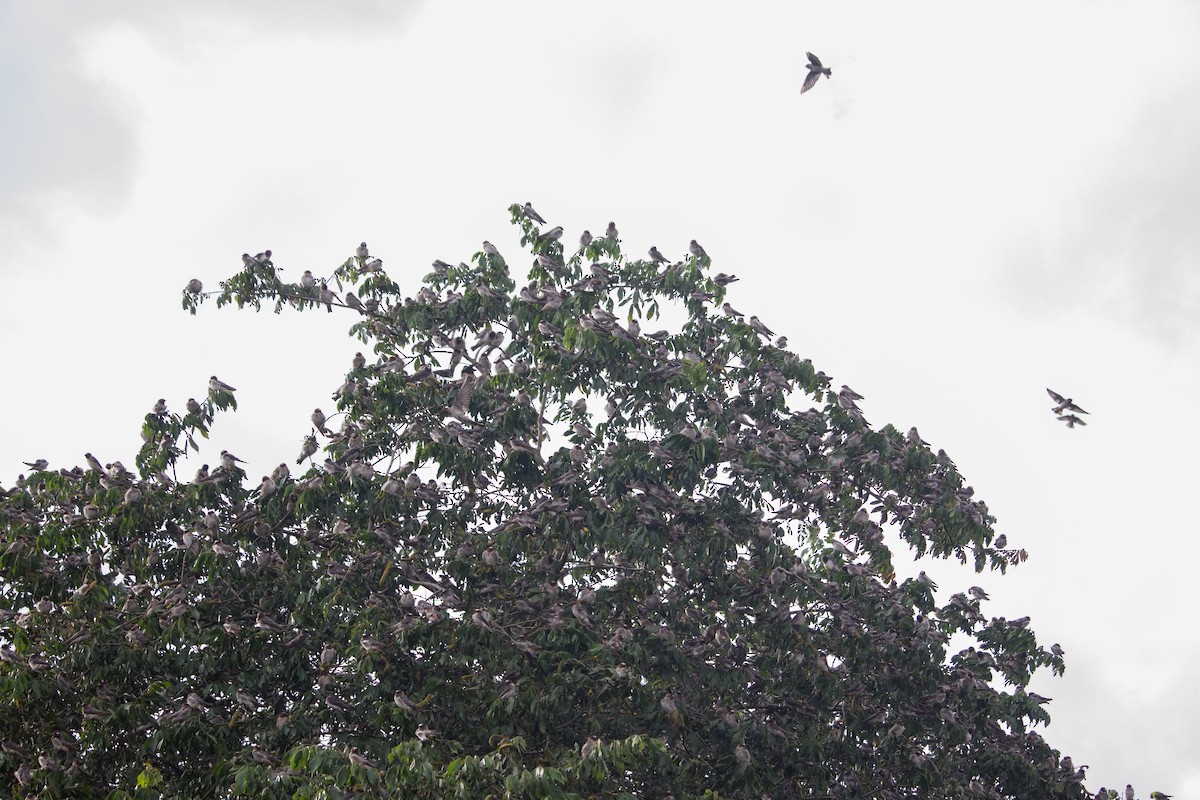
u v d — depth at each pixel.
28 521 18.25
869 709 19.94
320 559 19.28
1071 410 19.14
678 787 18.39
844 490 21.09
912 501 21.36
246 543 18.83
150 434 20.30
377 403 20.42
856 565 20.56
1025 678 21.55
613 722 18.27
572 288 21.12
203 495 18.97
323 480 18.66
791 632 19.61
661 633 18.11
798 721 19.39
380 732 17.64
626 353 19.73
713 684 18.77
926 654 20.47
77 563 18.36
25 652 17.53
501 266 22.55
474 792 14.59
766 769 18.42
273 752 17.12
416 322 21.45
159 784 16.45
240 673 17.77
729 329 21.77
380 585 18.53
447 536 19.83
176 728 16.61
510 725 17.38
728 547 19.00
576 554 19.50
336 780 14.45
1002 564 21.61
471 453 19.64
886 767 20.17
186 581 18.50
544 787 14.36
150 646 17.50
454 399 20.58
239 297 21.89
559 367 20.14
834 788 19.55
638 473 19.56
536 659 17.70
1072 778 20.97
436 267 22.83
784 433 21.11
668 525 19.11
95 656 17.23
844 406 21.47
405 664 17.81
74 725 17.64
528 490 20.25
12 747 16.80
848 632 20.06
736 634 20.25
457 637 17.52
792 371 21.42
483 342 21.39
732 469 20.25
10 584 18.20
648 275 22.45
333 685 18.06
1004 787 20.86
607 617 19.27
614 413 20.80
